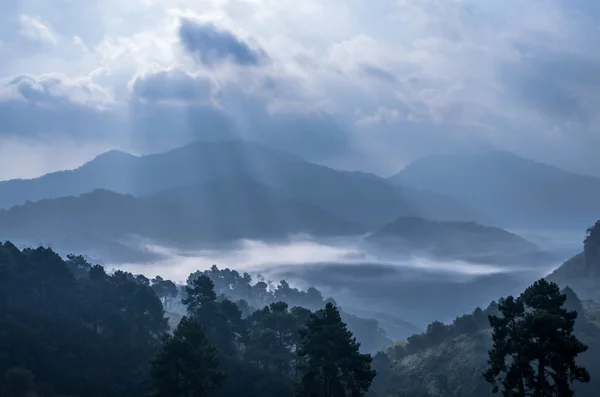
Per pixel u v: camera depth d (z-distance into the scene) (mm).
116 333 97562
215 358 60250
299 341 91125
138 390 82625
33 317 95562
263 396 82375
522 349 50094
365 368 59812
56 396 79375
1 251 107812
